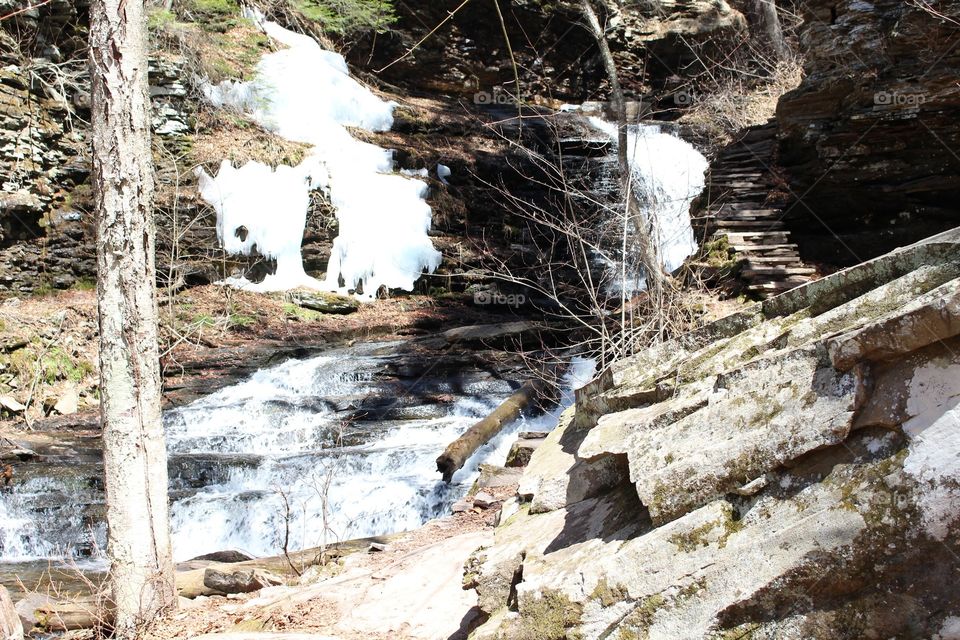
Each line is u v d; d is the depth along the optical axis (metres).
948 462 2.04
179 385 13.10
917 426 2.10
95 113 4.62
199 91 17.64
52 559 8.34
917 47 11.78
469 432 10.04
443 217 19.34
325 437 11.43
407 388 13.01
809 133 13.39
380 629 4.07
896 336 2.11
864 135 12.44
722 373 2.65
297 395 12.86
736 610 2.20
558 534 2.95
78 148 15.48
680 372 3.08
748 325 3.25
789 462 2.26
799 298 2.99
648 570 2.33
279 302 16.41
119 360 4.68
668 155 20.12
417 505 9.28
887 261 2.60
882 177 12.50
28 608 5.23
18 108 14.33
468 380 13.30
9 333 12.67
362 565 5.66
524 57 25.61
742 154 15.43
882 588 2.09
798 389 2.34
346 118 20.25
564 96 26.06
